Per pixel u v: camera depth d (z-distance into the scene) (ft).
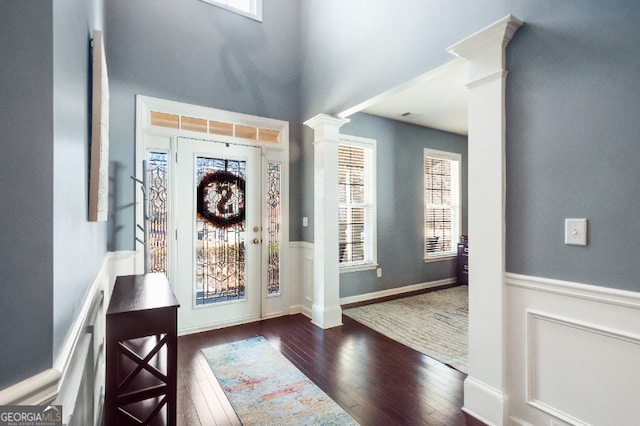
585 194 4.66
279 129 12.21
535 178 5.24
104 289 6.97
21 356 2.12
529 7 5.32
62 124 2.61
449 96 11.85
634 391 4.22
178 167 10.23
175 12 10.17
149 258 9.77
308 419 6.00
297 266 12.47
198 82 10.48
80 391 3.60
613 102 4.38
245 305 11.37
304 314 12.21
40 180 2.25
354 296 13.88
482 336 5.89
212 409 6.30
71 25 3.06
